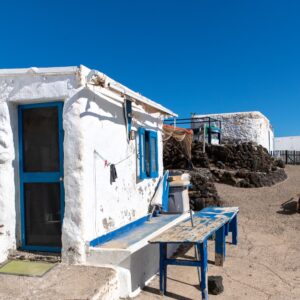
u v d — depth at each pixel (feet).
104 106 19.15
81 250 16.60
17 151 18.42
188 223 19.16
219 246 21.15
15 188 18.28
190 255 22.67
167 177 28.94
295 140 123.65
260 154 61.98
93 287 14.19
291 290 17.67
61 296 13.47
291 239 27.61
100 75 16.62
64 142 16.97
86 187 16.97
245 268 20.77
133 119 23.41
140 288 17.15
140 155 23.90
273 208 41.16
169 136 33.68
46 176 18.02
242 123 77.25
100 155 18.52
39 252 17.94
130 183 22.52
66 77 17.04
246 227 31.94
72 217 16.74
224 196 48.32
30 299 13.30
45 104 18.03
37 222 18.28
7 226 17.80
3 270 16.07
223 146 62.03
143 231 20.84
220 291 17.11
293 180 62.18
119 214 20.65
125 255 16.21
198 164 59.52
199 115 80.12
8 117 17.98
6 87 17.97
